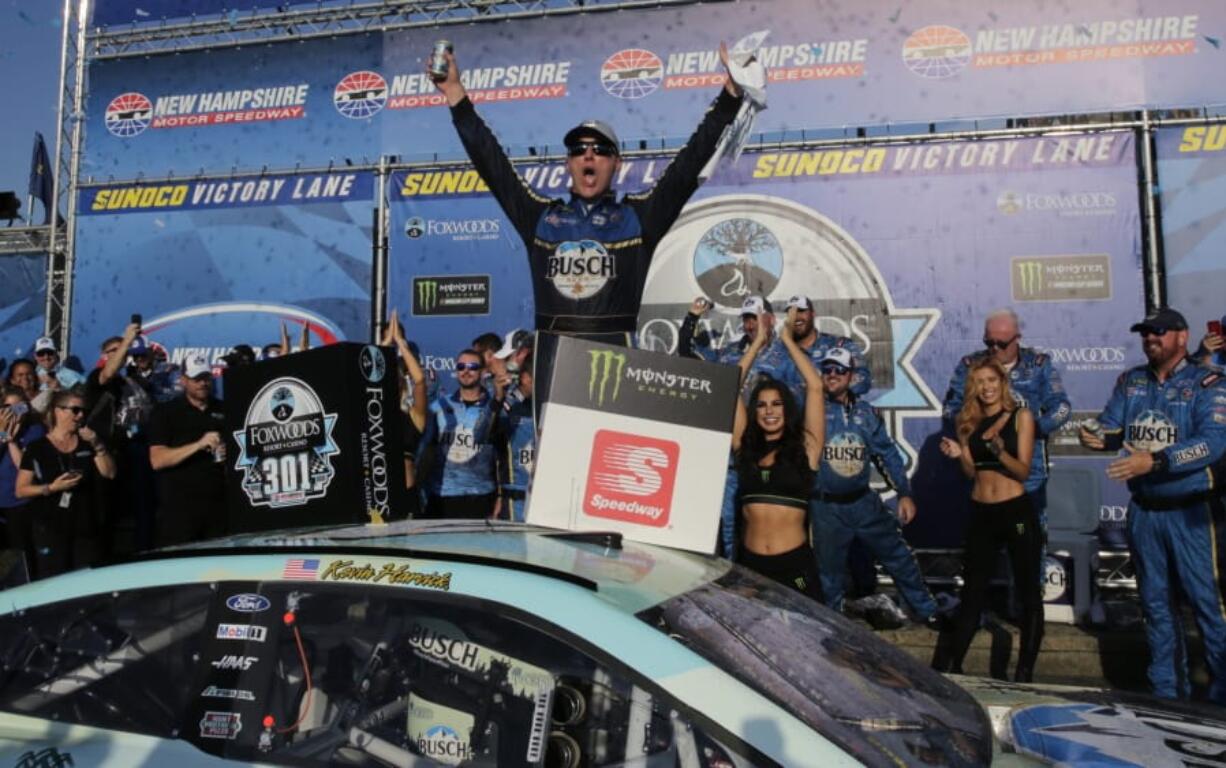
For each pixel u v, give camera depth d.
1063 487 5.81
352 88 7.68
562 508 3.01
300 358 3.10
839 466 5.48
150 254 7.93
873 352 6.88
